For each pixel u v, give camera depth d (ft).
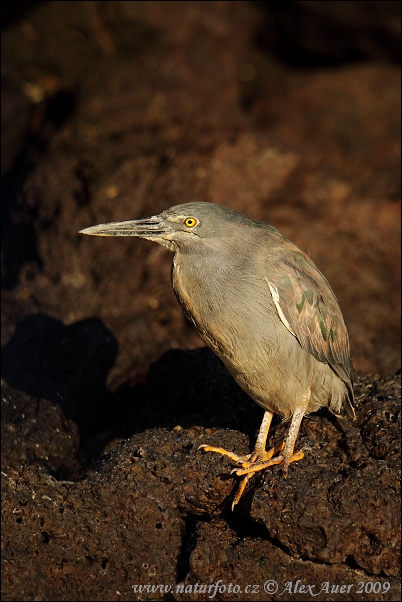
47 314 46.26
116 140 60.29
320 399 32.78
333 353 32.53
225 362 32.35
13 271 56.13
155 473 30.01
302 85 82.99
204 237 31.07
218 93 74.43
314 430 32.86
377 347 51.19
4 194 60.49
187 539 30.53
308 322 31.37
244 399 36.37
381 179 67.51
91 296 51.62
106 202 53.93
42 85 71.61
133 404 42.11
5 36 70.79
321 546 28.07
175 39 73.67
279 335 30.81
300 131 79.82
